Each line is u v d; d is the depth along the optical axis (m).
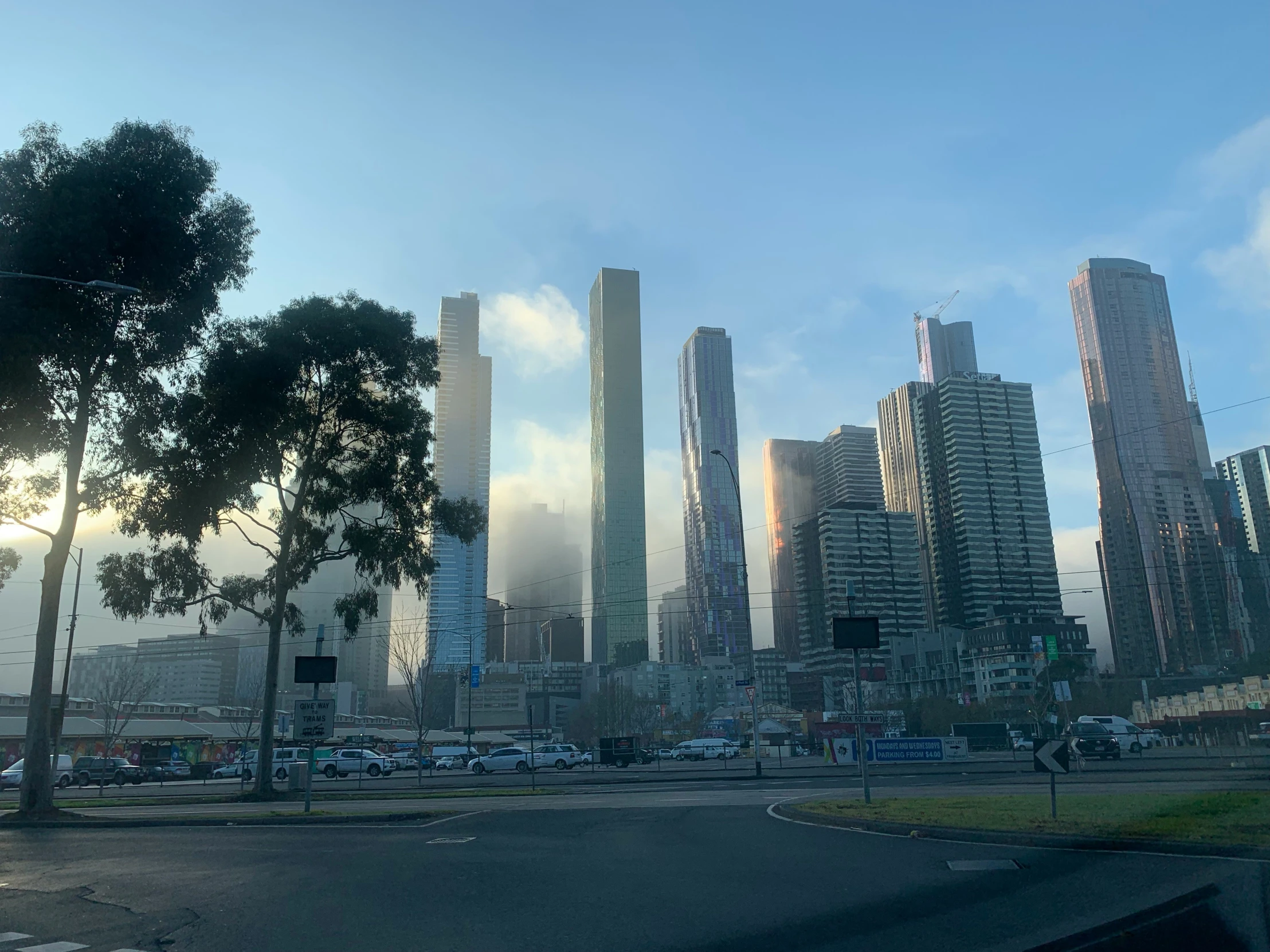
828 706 171.50
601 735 140.88
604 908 9.77
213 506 29.84
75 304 24.22
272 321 32.09
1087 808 16.88
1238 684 73.00
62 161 25.03
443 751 75.62
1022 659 144.50
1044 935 8.26
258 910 10.05
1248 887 9.88
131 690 78.88
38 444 24.94
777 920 9.03
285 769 51.38
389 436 33.78
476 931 8.84
